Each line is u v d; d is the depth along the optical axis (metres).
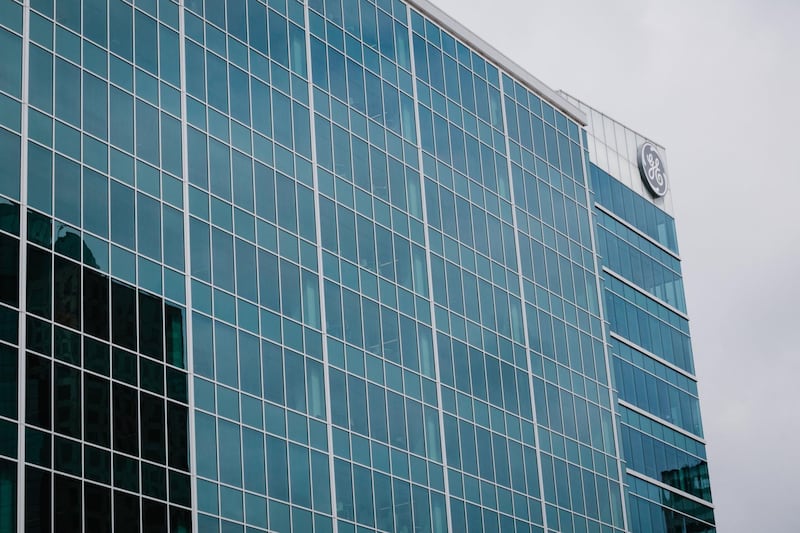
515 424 88.56
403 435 79.00
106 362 63.16
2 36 64.00
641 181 115.12
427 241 86.25
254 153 75.62
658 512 102.12
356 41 86.31
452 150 91.31
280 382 72.12
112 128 67.69
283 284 74.44
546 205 99.31
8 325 59.69
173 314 67.38
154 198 68.62
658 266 113.75
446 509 80.25
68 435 60.41
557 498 90.12
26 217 62.09
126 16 70.62
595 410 97.25
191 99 72.81
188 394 66.69
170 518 63.78
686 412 110.88
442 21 94.38
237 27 77.50
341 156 81.69
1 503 57.12
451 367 84.50
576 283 99.88
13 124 63.06
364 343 78.50
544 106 103.19
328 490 72.69
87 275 63.75
